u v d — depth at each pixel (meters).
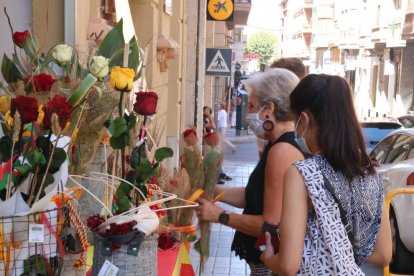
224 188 3.51
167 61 8.21
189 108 13.45
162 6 8.18
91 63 2.61
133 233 2.22
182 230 2.92
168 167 3.19
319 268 2.21
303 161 2.28
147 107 2.48
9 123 2.12
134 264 2.24
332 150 2.26
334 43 54.22
